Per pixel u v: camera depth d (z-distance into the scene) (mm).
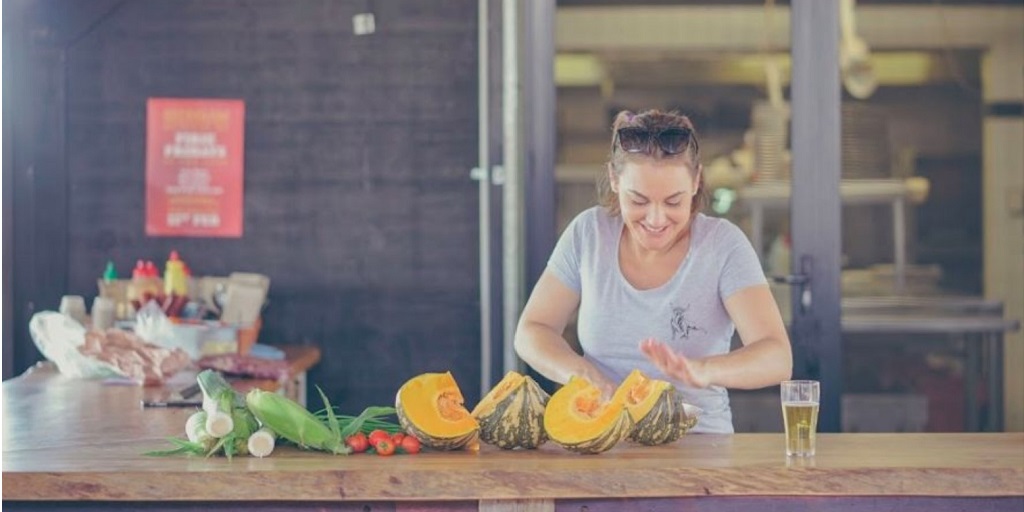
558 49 5430
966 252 5551
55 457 2744
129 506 2580
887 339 5543
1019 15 5559
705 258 3148
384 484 2539
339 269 5566
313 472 2543
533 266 5418
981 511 2586
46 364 5016
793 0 5414
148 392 4152
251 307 4988
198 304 5059
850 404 5535
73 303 4938
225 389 2752
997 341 5578
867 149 5512
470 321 5559
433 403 2773
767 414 5539
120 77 5543
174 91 5555
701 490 2549
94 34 5539
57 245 5543
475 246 5559
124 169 5555
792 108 5422
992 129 5559
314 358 5098
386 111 5543
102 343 4426
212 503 2574
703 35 5434
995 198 5566
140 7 5539
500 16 5469
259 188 5562
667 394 2840
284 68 5547
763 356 2951
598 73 5430
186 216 5559
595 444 2705
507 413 2760
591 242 3240
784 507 2580
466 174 5547
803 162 5422
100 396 4043
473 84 5539
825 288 5422
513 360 5410
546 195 5406
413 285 5559
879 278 5535
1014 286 5586
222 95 5555
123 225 5555
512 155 5391
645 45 5434
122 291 5078
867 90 5516
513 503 2564
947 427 5590
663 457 2691
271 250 5562
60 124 5523
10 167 5516
